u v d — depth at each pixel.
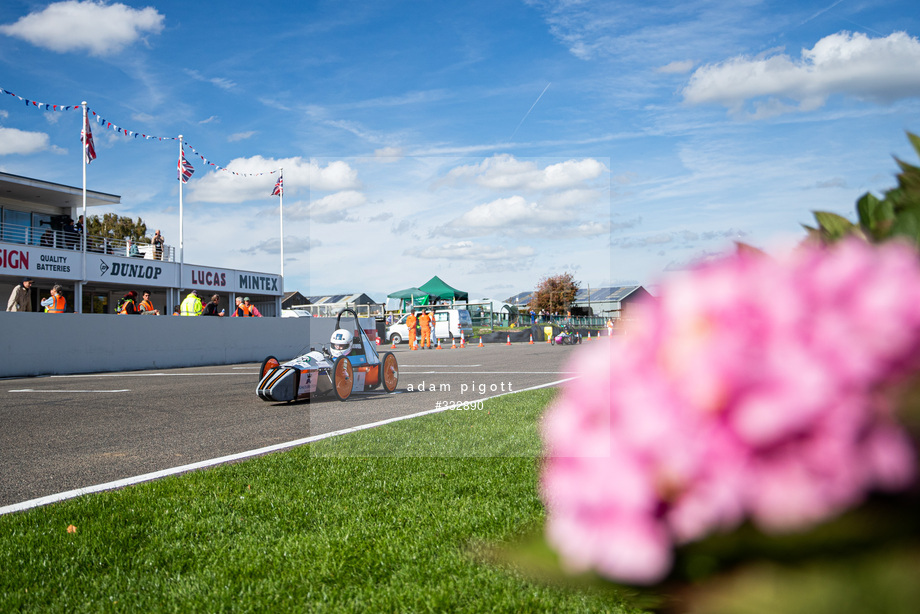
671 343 0.49
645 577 0.49
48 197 32.88
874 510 0.42
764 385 0.43
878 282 0.44
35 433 6.54
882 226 0.57
